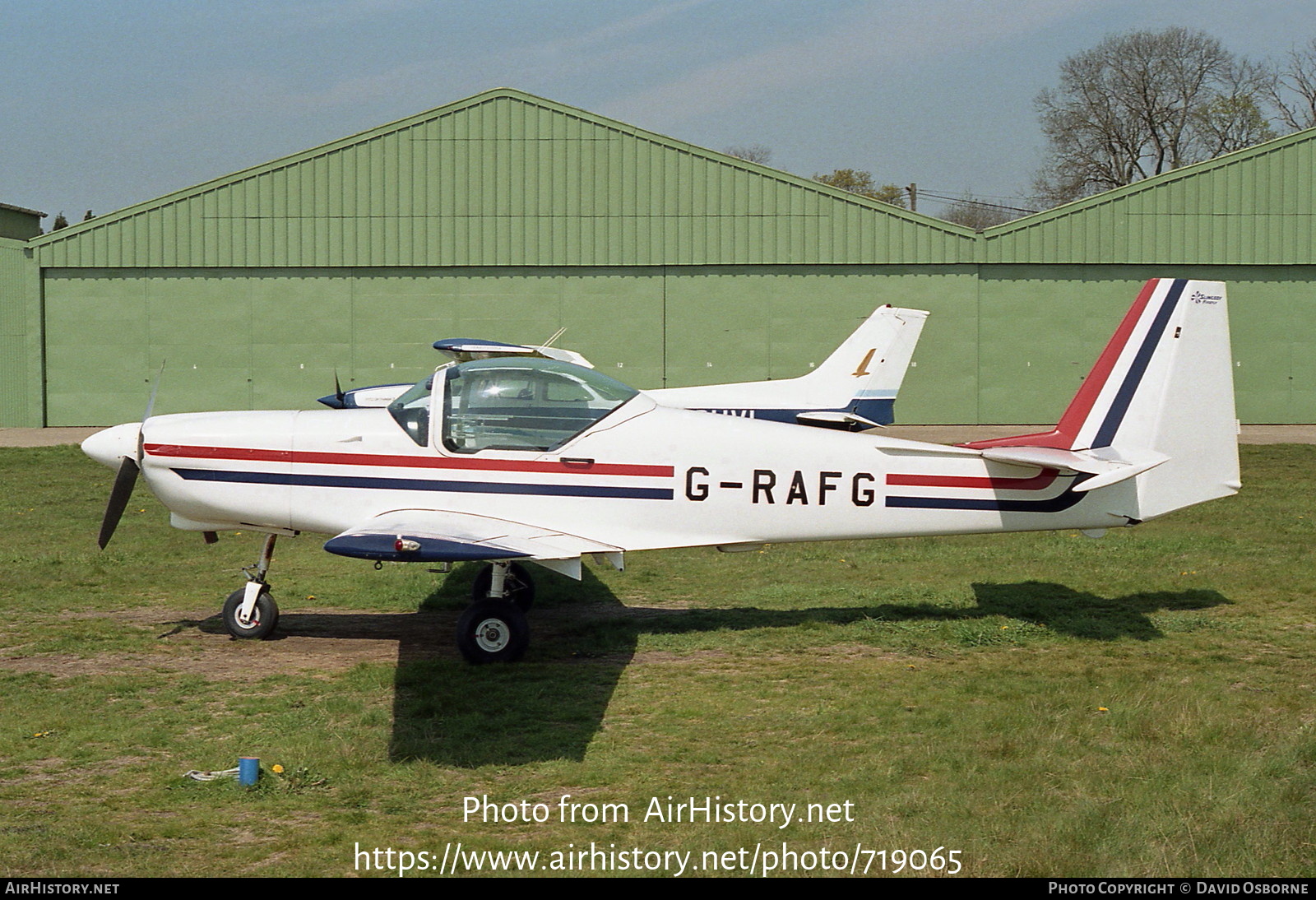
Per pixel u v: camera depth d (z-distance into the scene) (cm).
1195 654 659
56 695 580
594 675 625
